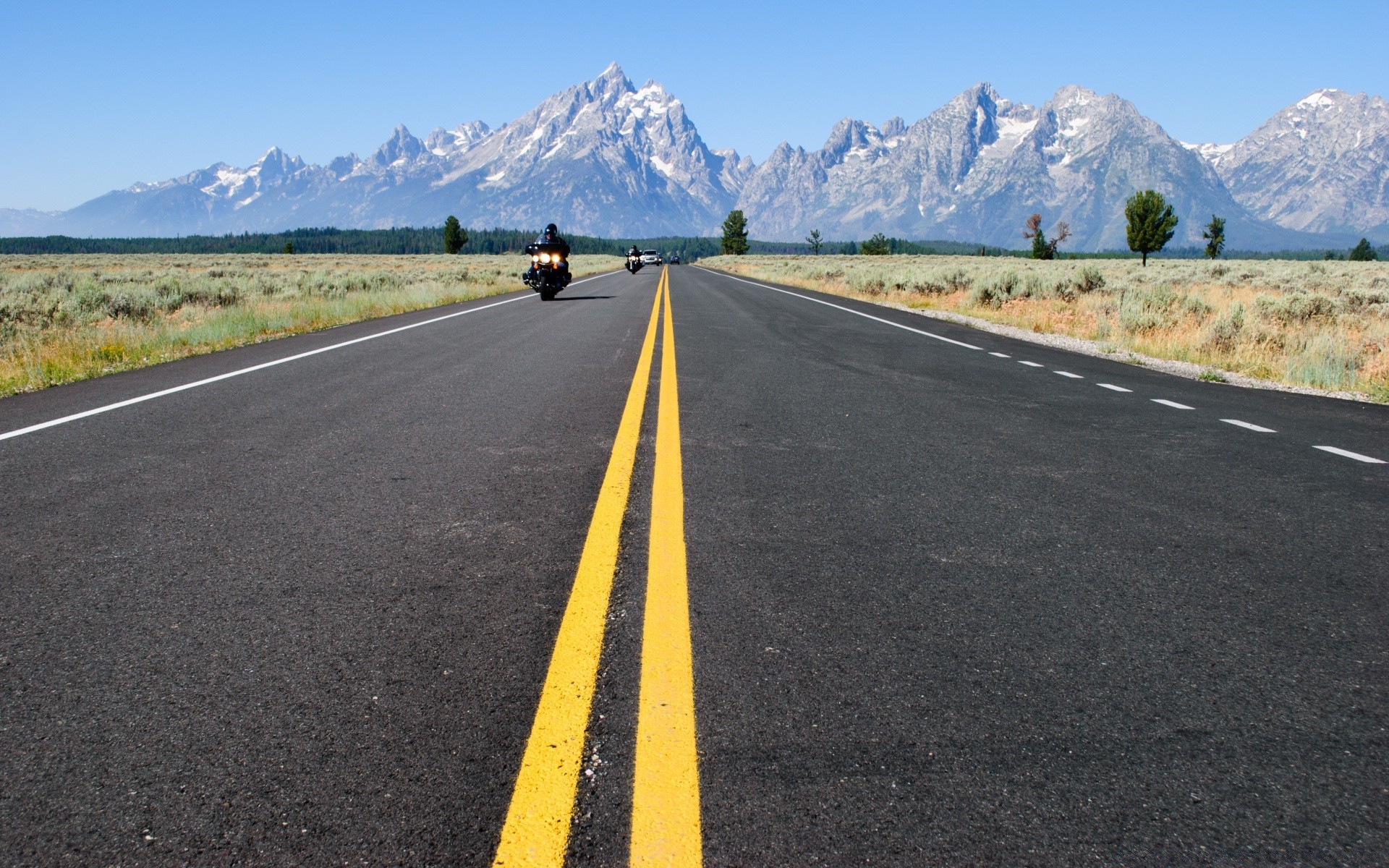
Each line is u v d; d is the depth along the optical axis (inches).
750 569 144.5
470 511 176.7
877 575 143.3
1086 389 377.1
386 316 770.8
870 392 354.6
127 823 78.4
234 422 274.7
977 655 114.3
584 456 228.8
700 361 446.3
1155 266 2454.5
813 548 156.7
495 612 125.5
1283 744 94.4
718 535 163.3
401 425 270.7
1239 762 90.7
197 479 203.2
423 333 585.3
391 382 364.5
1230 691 106.2
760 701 100.7
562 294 1184.2
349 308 757.9
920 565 148.8
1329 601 136.2
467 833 76.6
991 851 75.7
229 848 74.9
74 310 663.1
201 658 110.9
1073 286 959.0
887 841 76.6
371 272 1835.6
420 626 120.3
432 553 150.9
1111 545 162.6
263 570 142.7
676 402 319.3
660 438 253.9
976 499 193.5
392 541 157.5
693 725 95.0
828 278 1728.6
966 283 1192.2
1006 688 105.6
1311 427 299.4
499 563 146.1
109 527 165.9
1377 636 123.2
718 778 85.3
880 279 1305.4
